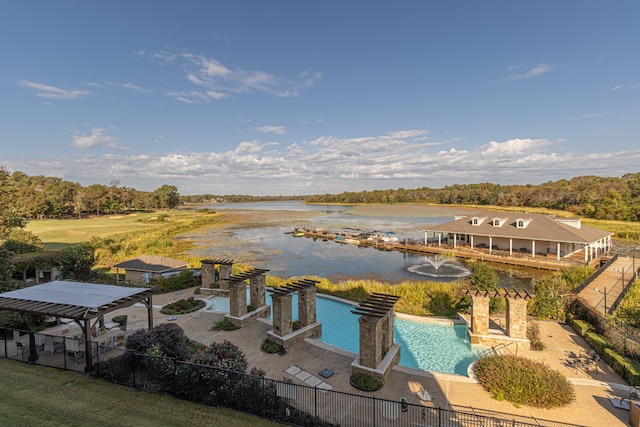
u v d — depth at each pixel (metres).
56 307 12.02
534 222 40.00
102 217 104.12
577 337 15.27
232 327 16.36
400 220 93.94
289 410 9.13
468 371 12.20
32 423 7.91
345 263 38.53
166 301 21.41
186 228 76.31
